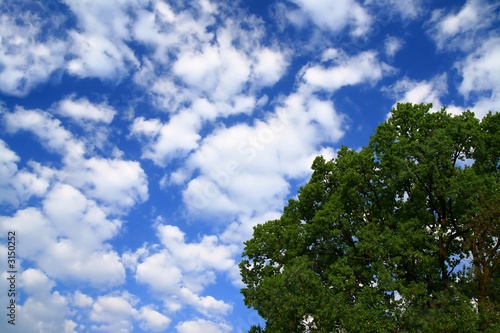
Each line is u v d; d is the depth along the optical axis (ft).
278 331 74.38
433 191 78.79
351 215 85.97
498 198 68.90
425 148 77.15
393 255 74.90
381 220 83.41
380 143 83.15
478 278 72.69
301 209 93.20
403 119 85.35
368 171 83.30
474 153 80.28
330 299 71.51
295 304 72.43
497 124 79.87
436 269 76.38
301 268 75.77
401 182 81.51
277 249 91.71
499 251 74.43
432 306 70.08
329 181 91.91
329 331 70.44
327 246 85.20
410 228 75.46
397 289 70.95
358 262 79.66
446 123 81.41
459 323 62.80
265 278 80.79
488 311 65.26
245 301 87.56
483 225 70.95
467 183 72.79
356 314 67.77
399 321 67.62
